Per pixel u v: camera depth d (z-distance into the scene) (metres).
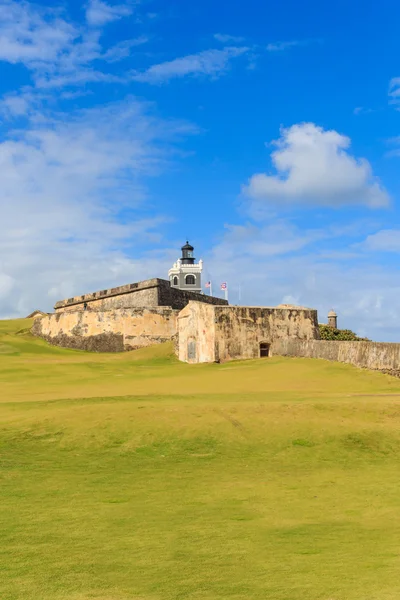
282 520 11.34
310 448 17.25
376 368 28.11
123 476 14.55
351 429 18.22
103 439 17.38
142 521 11.17
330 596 7.60
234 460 16.34
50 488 13.38
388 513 11.80
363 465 16.12
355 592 7.71
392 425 18.61
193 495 13.02
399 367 26.27
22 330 71.50
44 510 11.77
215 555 9.38
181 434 17.70
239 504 12.38
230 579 8.32
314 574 8.47
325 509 12.08
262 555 9.38
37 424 18.36
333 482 14.30
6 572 8.66
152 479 14.35
